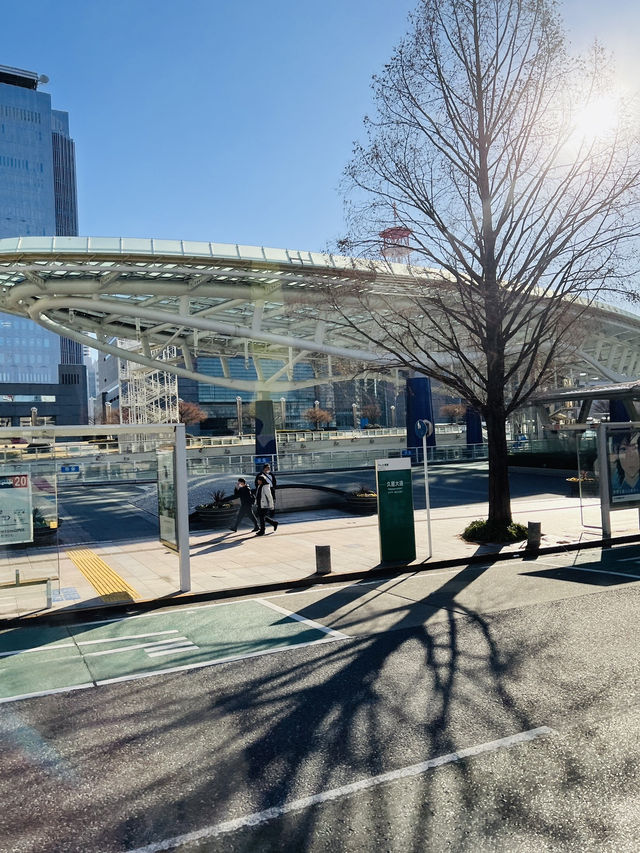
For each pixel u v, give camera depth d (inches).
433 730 187.5
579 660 241.0
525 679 224.4
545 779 157.2
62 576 448.8
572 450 1208.2
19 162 5851.4
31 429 352.5
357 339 1920.5
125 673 251.8
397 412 4576.8
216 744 184.5
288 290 1593.3
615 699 202.8
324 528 670.5
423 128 535.2
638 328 2365.9
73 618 345.4
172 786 161.3
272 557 507.5
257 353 2620.6
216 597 389.4
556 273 549.0
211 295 1606.8
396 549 471.8
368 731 188.7
